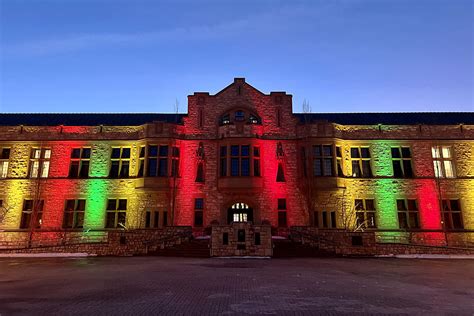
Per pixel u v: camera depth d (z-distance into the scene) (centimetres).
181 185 2691
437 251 2052
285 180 2722
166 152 2706
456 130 2786
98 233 2614
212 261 1680
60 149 2791
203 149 2777
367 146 2786
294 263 1594
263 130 2819
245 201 2670
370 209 2664
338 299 797
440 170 2741
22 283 1025
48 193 2689
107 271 1294
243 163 2673
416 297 830
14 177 2712
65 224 2645
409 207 2667
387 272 1302
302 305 736
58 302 762
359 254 1992
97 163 2767
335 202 2650
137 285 976
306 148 2708
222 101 2895
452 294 873
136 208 2661
